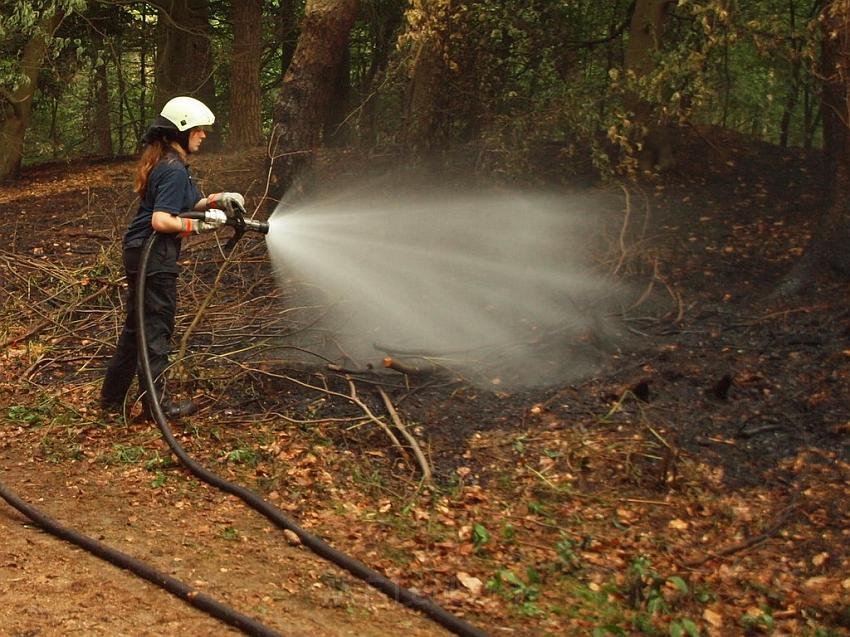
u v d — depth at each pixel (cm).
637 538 516
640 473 578
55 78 1827
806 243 895
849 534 509
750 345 702
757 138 1320
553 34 1094
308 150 1066
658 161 1115
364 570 450
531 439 620
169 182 606
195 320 715
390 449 612
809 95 1476
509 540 505
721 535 521
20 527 475
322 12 1036
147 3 1745
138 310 610
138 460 580
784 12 952
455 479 579
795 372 658
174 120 617
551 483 574
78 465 572
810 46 776
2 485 510
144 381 630
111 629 366
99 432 623
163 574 416
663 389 663
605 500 558
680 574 480
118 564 432
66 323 827
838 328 698
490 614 431
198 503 524
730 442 604
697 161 1156
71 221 1191
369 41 1838
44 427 632
